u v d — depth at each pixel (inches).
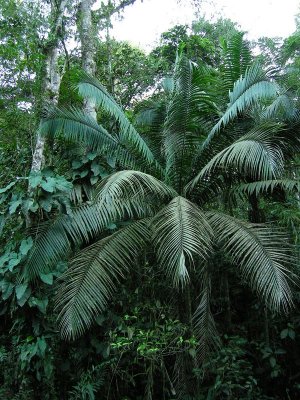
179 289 190.1
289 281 183.0
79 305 157.6
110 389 177.3
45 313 163.3
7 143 239.3
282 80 245.0
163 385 171.9
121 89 385.4
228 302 216.7
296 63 281.1
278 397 188.7
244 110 212.5
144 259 199.8
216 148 209.6
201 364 172.7
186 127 216.2
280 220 215.2
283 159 201.0
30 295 162.1
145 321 184.2
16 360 170.9
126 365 177.9
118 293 189.6
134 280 197.0
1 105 247.6
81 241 185.3
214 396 164.4
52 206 175.9
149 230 180.1
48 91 241.0
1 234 180.2
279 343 199.5
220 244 182.9
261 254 162.7
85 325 170.1
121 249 173.0
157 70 389.1
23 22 246.5
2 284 164.6
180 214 161.0
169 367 183.3
